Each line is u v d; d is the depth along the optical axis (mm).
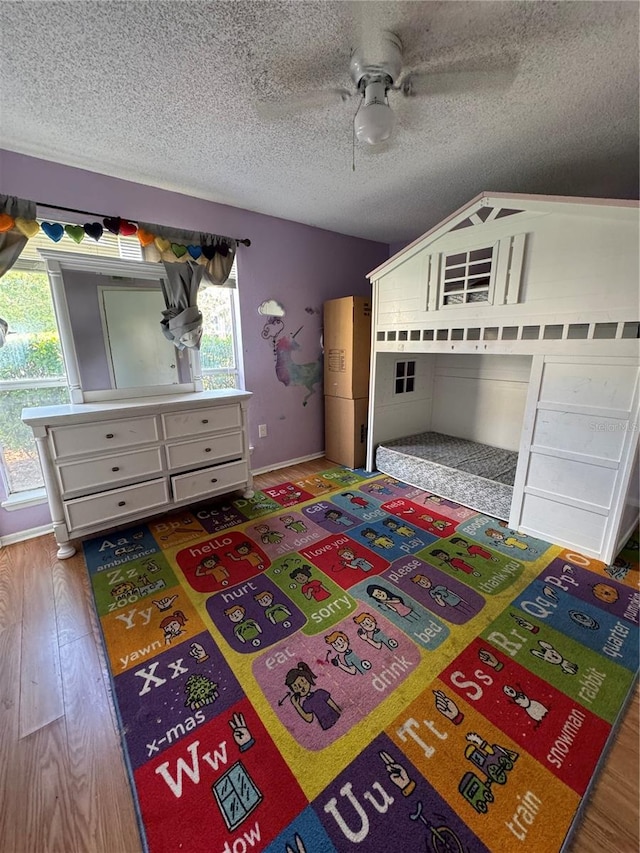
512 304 2238
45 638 1645
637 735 1221
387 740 1203
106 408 2287
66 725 1272
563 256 1988
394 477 3414
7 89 1555
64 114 1746
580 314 1979
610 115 1778
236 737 1219
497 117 1787
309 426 3914
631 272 1782
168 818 1015
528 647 1560
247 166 2285
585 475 2127
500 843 958
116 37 1288
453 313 2576
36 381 2430
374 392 3432
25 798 1068
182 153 2121
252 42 1327
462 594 1880
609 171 2398
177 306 2721
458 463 3051
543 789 1068
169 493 2621
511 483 2621
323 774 1107
